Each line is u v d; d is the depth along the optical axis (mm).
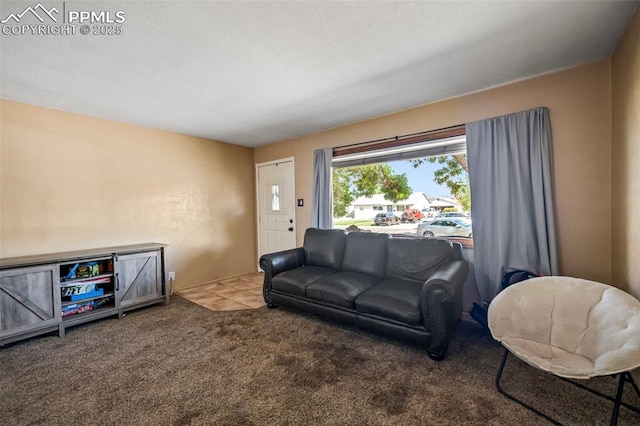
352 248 3305
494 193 2629
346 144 3807
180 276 4062
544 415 1497
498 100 2646
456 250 2762
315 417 1529
